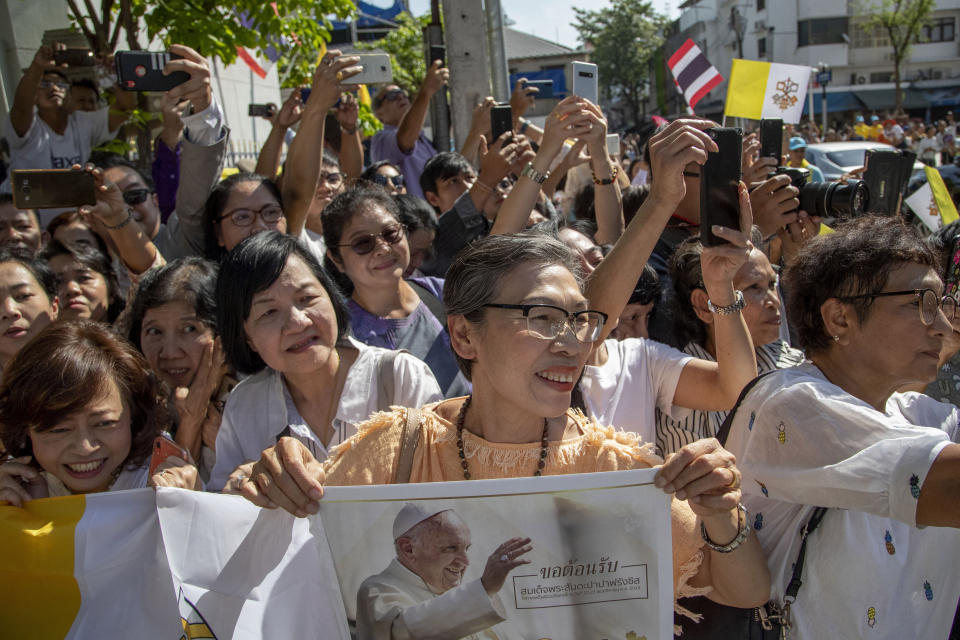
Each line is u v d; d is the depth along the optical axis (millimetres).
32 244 4262
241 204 3689
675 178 2086
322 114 3781
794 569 1891
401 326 3238
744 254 2049
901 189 3756
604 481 1610
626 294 2207
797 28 47125
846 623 1840
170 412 2717
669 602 1647
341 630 1705
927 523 1604
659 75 46312
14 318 3014
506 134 4328
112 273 3752
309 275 2324
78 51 6027
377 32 26359
